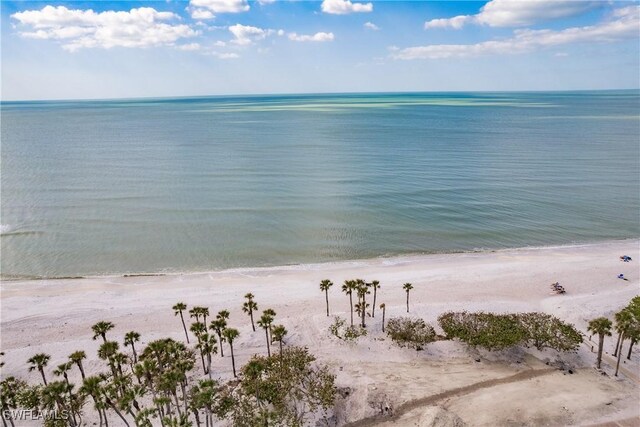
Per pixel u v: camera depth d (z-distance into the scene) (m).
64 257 67.62
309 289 57.91
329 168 125.50
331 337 46.84
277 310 52.53
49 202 93.44
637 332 40.84
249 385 37.53
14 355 43.88
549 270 63.31
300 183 108.69
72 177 115.50
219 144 172.38
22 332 47.91
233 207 90.06
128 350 44.81
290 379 38.44
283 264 66.50
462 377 40.47
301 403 36.50
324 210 88.50
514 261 67.12
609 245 73.81
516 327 45.34
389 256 69.50
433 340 46.47
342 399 37.44
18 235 75.69
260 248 71.31
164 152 154.50
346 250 71.19
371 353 44.31
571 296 55.66
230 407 36.16
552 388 38.56
